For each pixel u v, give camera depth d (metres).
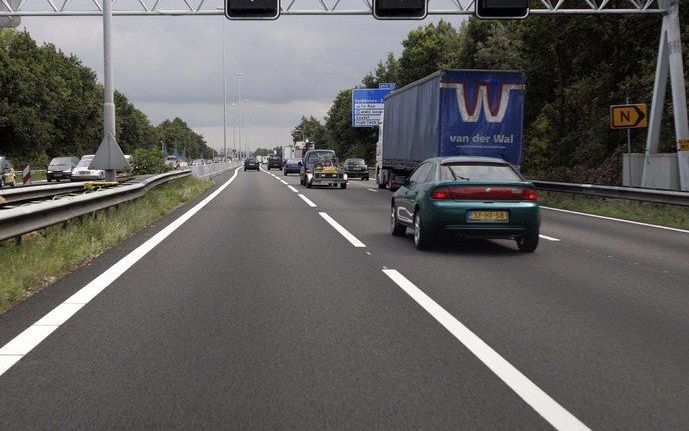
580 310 6.93
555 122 41.81
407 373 4.86
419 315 6.68
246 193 30.08
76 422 3.93
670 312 6.85
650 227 15.73
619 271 9.43
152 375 4.79
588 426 3.89
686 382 4.68
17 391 4.45
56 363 5.05
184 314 6.66
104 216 13.70
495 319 6.53
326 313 6.75
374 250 11.48
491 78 21.09
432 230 11.10
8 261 8.42
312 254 10.95
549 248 11.94
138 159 30.50
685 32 29.97
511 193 11.09
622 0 32.47
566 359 5.21
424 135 23.33
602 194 21.48
